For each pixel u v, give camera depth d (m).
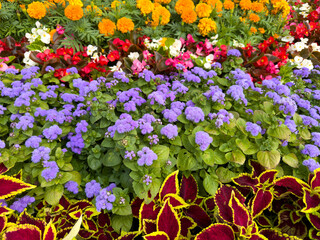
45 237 1.91
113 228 2.49
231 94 3.13
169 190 2.45
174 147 2.79
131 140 2.56
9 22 5.23
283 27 6.20
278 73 4.66
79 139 2.83
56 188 2.60
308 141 3.09
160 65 4.08
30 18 5.21
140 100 3.13
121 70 4.17
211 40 5.26
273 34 5.95
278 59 4.89
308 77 4.54
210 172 2.77
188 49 4.83
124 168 2.74
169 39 4.39
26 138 2.86
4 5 5.20
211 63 4.36
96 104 2.96
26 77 3.43
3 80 3.38
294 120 3.07
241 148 2.71
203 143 2.54
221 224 2.03
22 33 5.24
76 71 3.68
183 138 2.85
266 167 2.70
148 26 5.37
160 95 3.03
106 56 4.74
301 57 5.36
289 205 2.55
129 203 2.60
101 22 4.80
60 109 3.40
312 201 2.26
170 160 2.68
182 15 5.02
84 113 3.03
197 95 3.27
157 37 5.01
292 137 2.90
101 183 2.74
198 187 2.89
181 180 2.74
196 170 2.91
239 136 2.84
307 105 3.26
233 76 3.66
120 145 2.57
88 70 3.91
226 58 4.44
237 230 2.08
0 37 5.12
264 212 2.77
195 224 2.37
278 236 2.14
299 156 2.94
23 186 2.21
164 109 3.12
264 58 4.50
